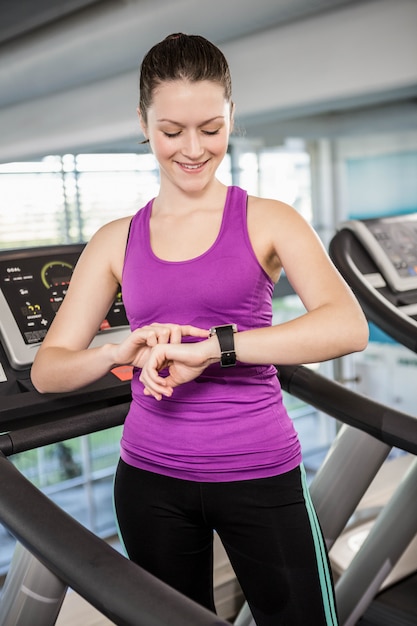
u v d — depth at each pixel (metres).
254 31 3.29
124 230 1.24
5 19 3.56
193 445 1.13
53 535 1.00
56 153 5.80
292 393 1.74
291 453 1.16
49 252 1.84
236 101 3.54
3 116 5.97
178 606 0.82
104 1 3.18
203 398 1.13
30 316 1.74
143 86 1.11
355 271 2.38
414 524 1.87
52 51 3.63
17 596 1.25
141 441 1.18
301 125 6.34
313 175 8.57
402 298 2.46
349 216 8.48
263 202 1.17
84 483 8.27
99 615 2.09
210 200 1.16
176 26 2.98
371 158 8.12
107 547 0.96
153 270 1.14
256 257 1.13
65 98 5.01
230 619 2.29
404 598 2.16
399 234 2.56
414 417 1.55
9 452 1.47
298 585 1.16
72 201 8.41
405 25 2.65
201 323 1.13
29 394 1.57
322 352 1.07
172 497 1.17
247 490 1.13
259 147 8.52
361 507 2.84
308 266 1.12
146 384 1.08
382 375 8.51
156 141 1.11
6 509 1.08
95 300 1.26
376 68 2.80
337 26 2.90
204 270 1.11
